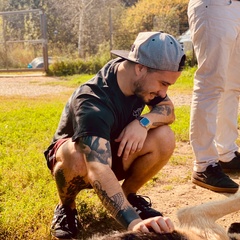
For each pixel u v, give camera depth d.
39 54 19.45
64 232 3.19
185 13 23.91
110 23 18.73
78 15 25.33
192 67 16.62
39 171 4.43
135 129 3.01
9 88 13.55
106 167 2.57
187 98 10.69
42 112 8.23
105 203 2.53
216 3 4.05
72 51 22.94
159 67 2.64
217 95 4.18
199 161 4.27
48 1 26.59
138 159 3.29
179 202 3.94
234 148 4.68
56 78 16.75
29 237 3.20
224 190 4.15
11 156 5.13
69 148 2.96
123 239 2.05
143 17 23.83
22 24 19.27
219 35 4.06
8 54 19.17
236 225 2.91
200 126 4.22
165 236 2.15
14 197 3.80
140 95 2.79
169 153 3.30
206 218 2.76
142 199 3.45
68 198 3.22
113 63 2.99
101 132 2.65
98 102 2.80
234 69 4.44
